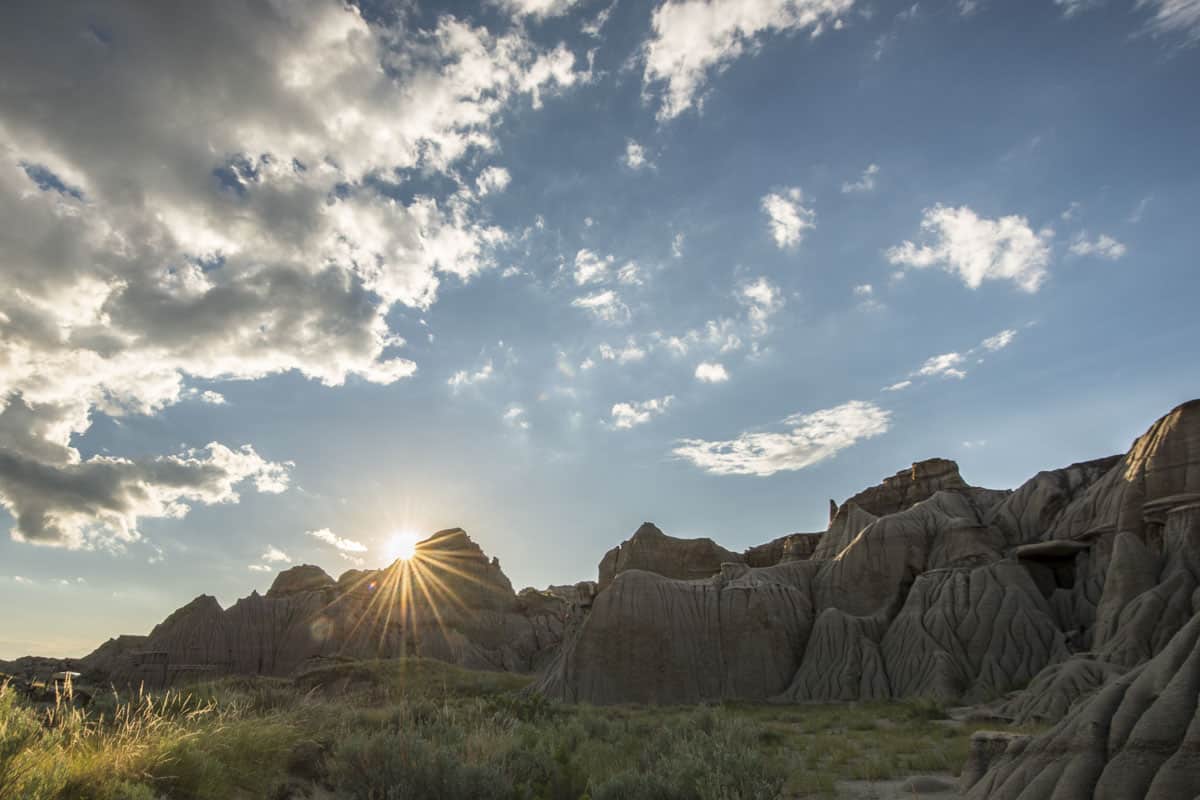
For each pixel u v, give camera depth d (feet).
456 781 37.29
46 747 27.84
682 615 205.46
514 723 62.18
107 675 295.28
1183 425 159.74
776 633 203.72
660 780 40.88
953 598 186.60
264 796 34.63
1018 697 109.29
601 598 208.33
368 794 37.06
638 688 192.54
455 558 379.14
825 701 177.68
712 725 76.54
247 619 330.54
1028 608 175.32
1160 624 120.06
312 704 56.13
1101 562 181.47
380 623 330.13
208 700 51.06
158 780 29.86
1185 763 28.60
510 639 352.08
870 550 225.35
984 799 37.63
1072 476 223.92
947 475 274.77
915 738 85.76
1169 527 149.59
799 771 56.65
